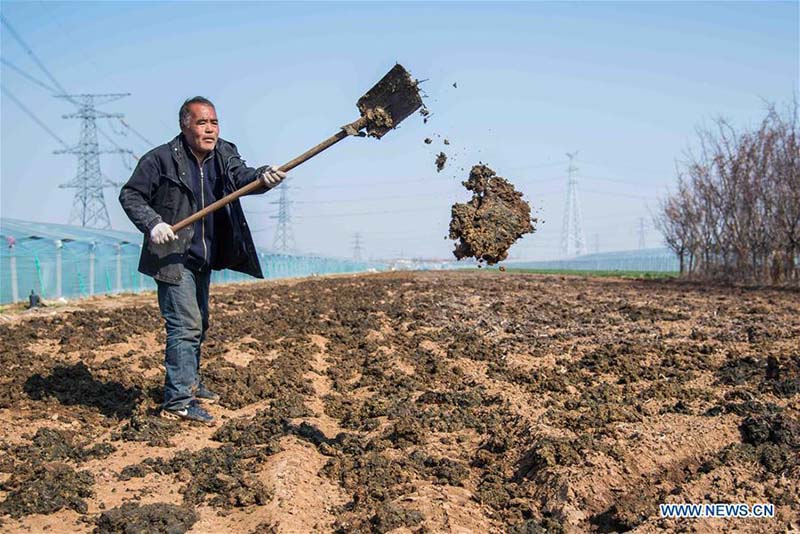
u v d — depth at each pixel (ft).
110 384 23.02
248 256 20.12
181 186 18.86
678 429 17.19
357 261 266.98
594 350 27.63
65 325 32.04
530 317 37.19
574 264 242.37
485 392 22.94
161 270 18.70
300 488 15.40
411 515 13.91
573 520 14.20
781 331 29.27
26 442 18.02
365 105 17.81
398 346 30.76
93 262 68.03
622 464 15.62
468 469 17.15
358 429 20.52
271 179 17.70
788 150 68.74
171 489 15.48
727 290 59.98
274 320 36.50
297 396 22.85
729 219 81.66
